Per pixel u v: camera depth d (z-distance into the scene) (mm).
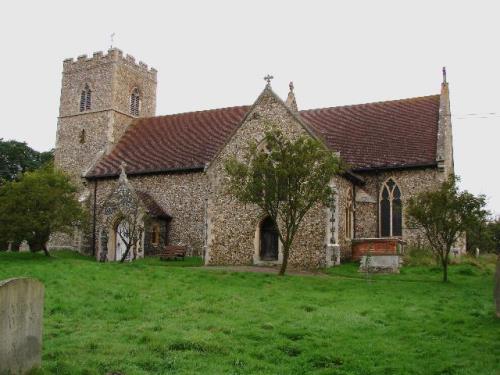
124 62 44906
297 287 19672
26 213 29734
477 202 21750
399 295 18328
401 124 35469
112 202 35406
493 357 11117
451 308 16078
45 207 29859
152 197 37250
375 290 19406
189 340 11578
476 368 10453
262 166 22625
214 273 22625
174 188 36719
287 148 22938
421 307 16125
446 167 32094
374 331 13109
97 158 41531
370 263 25156
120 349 10914
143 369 9945
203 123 40938
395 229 32188
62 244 40562
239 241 28703
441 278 23547
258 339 12180
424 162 31578
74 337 11891
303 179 22812
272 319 14047
